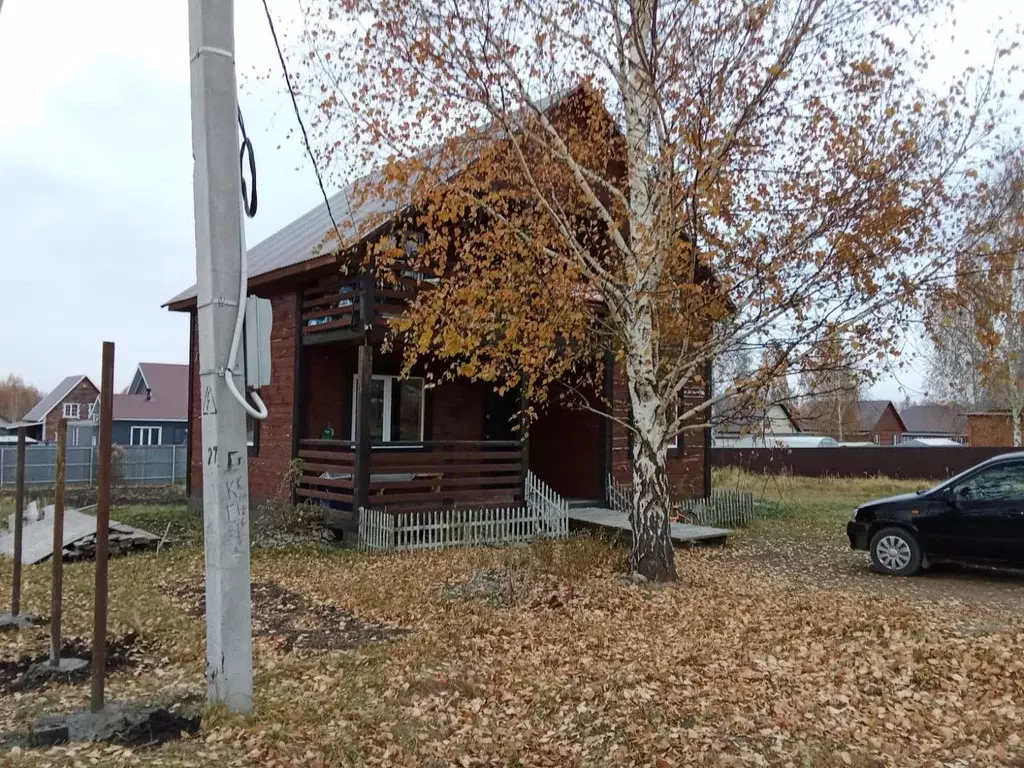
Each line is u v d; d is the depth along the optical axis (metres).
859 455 33.06
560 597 8.52
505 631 7.25
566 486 16.84
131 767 4.09
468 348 9.22
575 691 5.54
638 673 5.93
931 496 10.41
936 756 4.53
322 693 5.50
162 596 8.87
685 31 8.52
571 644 6.81
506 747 4.63
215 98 4.86
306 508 13.02
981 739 4.78
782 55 8.13
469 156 9.47
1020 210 8.38
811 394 9.05
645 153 9.08
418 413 15.95
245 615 4.88
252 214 5.34
